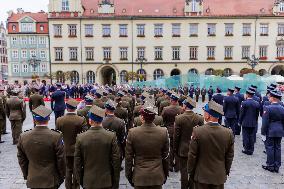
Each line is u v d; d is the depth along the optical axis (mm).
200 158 5719
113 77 61062
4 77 99812
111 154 5582
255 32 54344
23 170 5684
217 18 54031
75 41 54125
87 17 53531
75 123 7340
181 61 54781
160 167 5605
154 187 5562
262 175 8961
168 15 54219
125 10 55219
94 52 54375
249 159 10641
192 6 54219
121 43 54312
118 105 9906
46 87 35781
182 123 7504
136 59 53156
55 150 5566
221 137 5613
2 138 14062
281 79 37281
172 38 54375
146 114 5598
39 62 62875
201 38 54406
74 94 36062
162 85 42281
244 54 54781
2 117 13055
